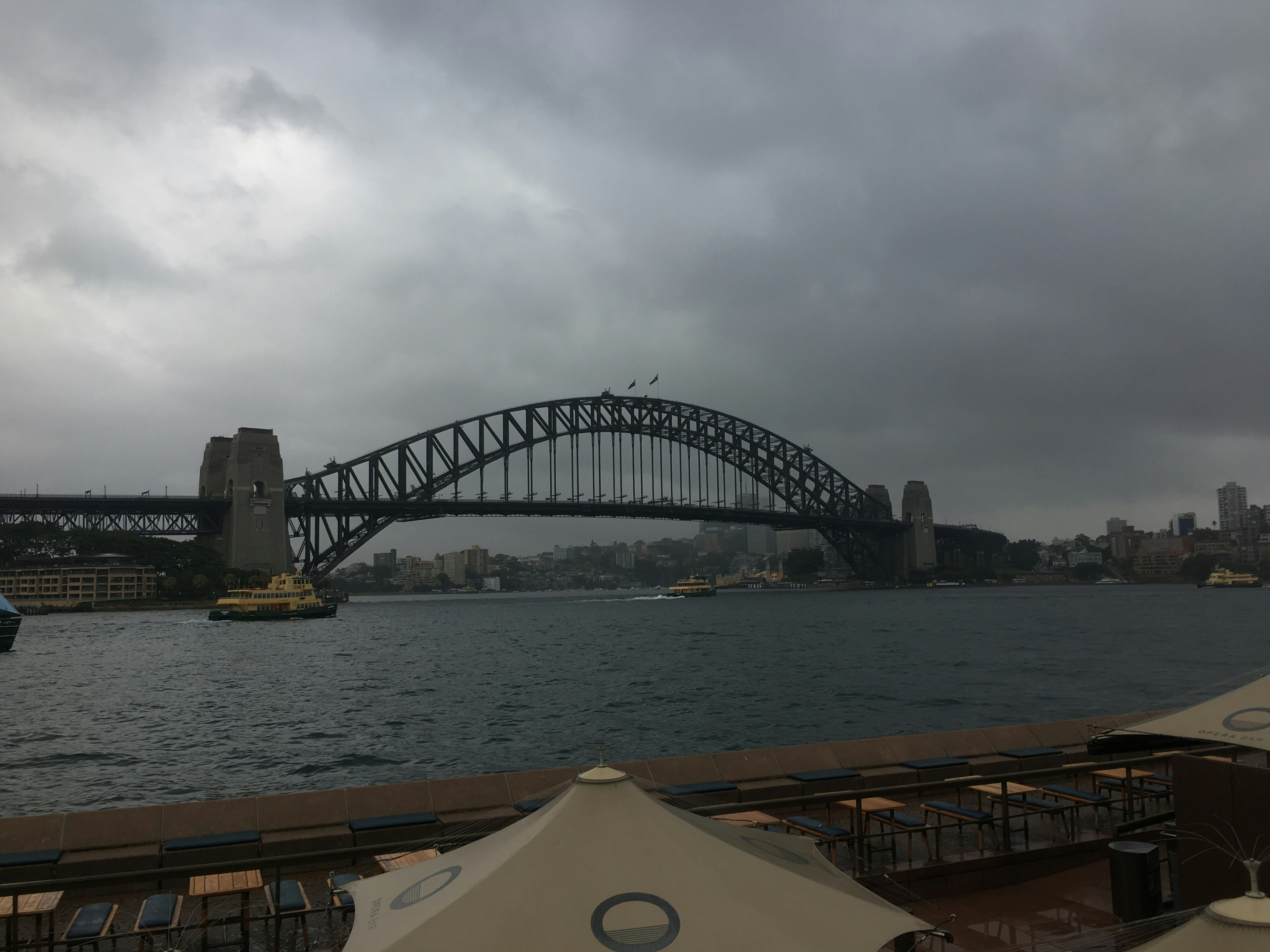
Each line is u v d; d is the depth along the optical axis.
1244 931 4.82
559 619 156.88
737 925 5.49
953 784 11.27
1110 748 10.80
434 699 52.50
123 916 10.09
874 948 5.44
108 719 46.59
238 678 66.75
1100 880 11.29
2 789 30.23
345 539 167.75
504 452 177.88
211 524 164.38
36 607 165.62
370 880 6.86
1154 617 137.50
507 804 12.98
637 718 44.09
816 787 13.88
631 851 6.00
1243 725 9.38
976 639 97.44
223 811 12.02
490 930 5.47
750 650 86.00
